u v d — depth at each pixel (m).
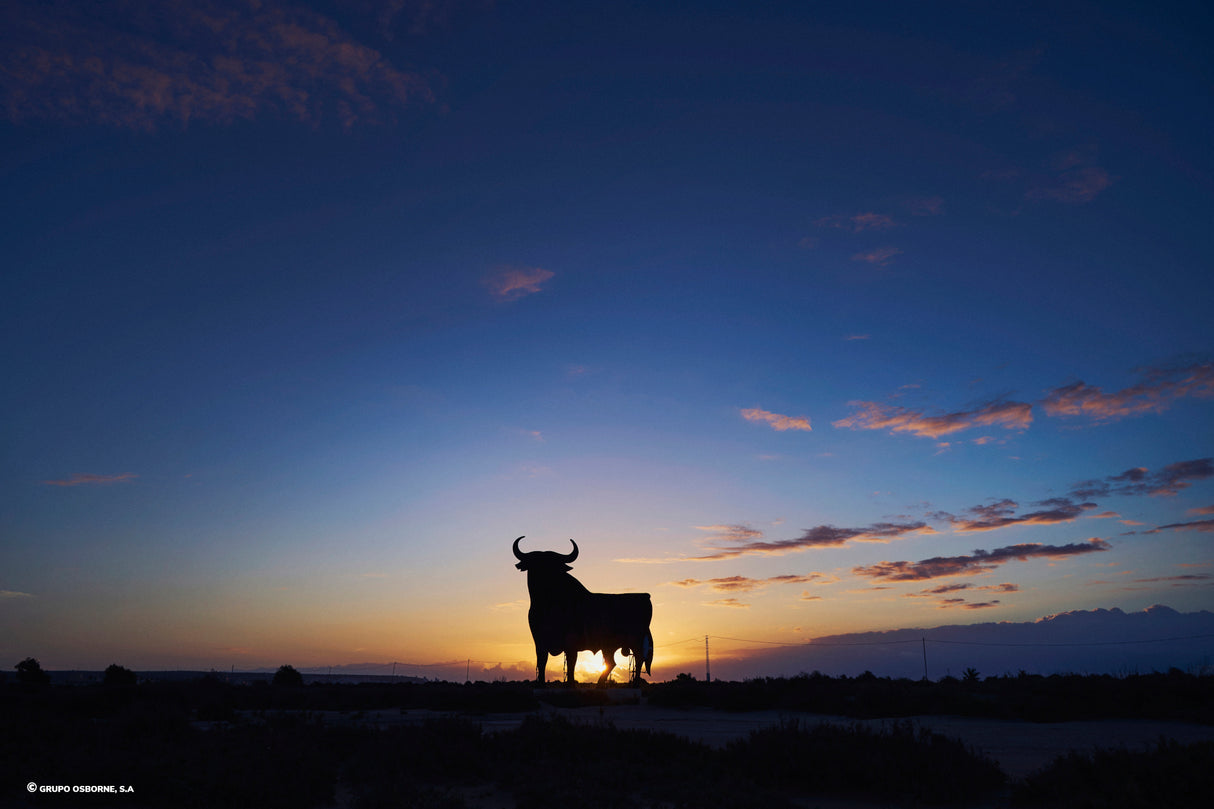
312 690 30.53
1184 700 21.81
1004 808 10.84
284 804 11.12
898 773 11.82
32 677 50.56
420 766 13.36
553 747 14.34
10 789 11.40
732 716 23.34
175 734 16.02
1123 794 10.02
